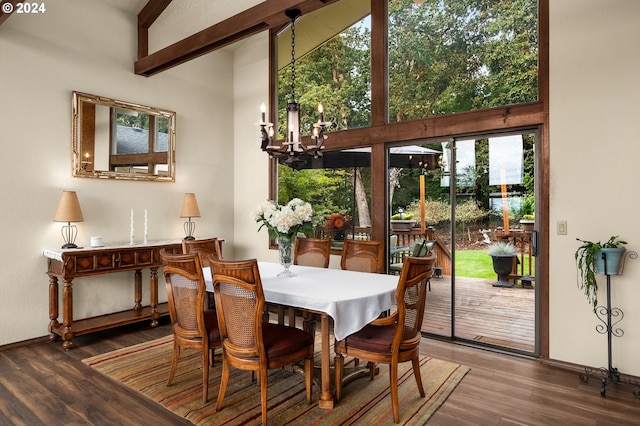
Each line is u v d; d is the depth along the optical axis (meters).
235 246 5.85
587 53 3.13
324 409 2.57
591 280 2.94
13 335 3.73
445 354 3.55
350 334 2.53
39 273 3.90
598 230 3.09
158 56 4.36
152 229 4.84
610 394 2.78
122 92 4.55
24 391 2.81
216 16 5.02
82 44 4.22
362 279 3.12
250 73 5.62
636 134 2.94
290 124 3.12
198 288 2.63
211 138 5.53
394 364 2.44
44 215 3.94
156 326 4.41
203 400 2.65
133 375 3.08
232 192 5.82
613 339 3.04
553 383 2.96
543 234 3.34
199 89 5.37
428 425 2.38
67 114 4.10
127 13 4.61
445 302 3.98
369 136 4.38
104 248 3.92
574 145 3.19
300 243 4.11
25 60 3.81
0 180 3.66
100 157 4.33
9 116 3.71
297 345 2.55
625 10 2.98
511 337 3.62
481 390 2.84
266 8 3.37
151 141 4.81
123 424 2.39
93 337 4.04
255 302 2.35
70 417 2.47
